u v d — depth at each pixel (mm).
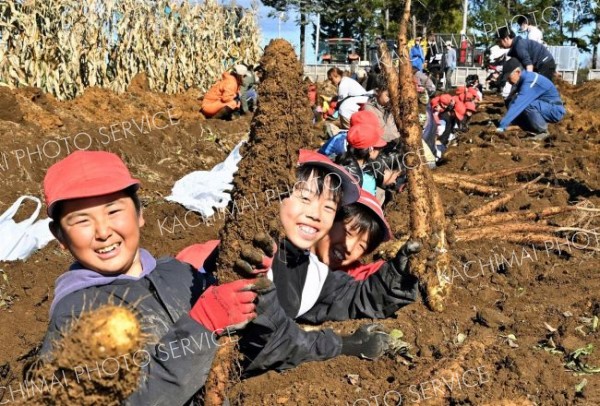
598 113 15945
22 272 5031
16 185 6879
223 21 17469
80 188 2109
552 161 8945
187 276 2420
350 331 3744
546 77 12062
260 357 2371
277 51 2258
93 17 13344
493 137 11695
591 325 3834
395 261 3076
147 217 6484
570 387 3162
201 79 17250
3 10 11570
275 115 2229
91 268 2219
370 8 29422
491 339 3668
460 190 7754
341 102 9344
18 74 11664
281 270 2887
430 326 3951
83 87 13336
